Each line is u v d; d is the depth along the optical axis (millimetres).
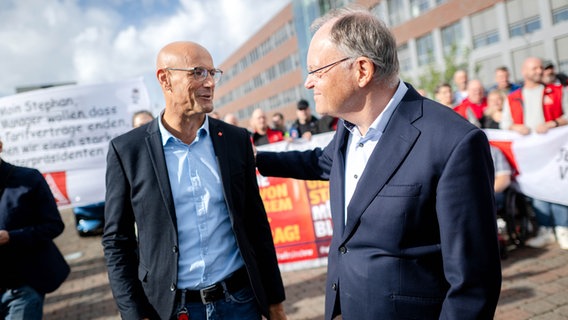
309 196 4953
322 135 5512
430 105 1426
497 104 5445
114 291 1765
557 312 3102
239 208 1903
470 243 1241
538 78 4828
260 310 1840
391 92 1494
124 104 5758
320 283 4387
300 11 35094
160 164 1787
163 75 1800
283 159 2143
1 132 5516
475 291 1238
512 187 4605
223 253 1857
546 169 4359
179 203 1803
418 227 1358
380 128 1479
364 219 1430
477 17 21750
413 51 25688
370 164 1430
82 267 6461
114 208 1800
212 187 1857
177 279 1753
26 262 2559
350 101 1469
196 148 1881
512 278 3793
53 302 5047
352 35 1398
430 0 24078
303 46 36188
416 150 1355
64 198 5625
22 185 2598
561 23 18062
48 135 5590
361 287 1441
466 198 1246
